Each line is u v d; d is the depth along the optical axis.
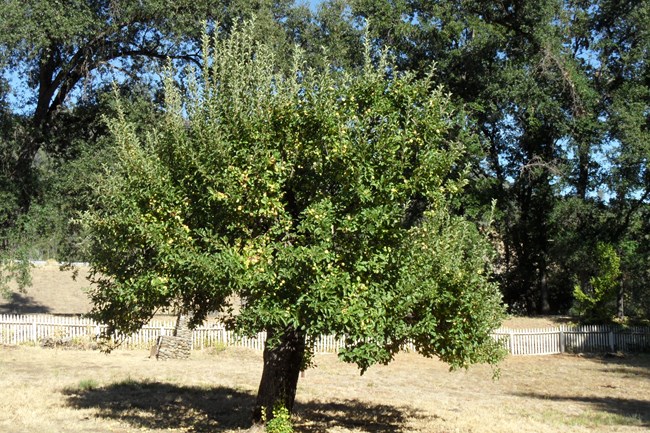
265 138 9.55
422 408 15.60
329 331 9.05
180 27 25.41
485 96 32.94
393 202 9.50
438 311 10.68
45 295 38.91
